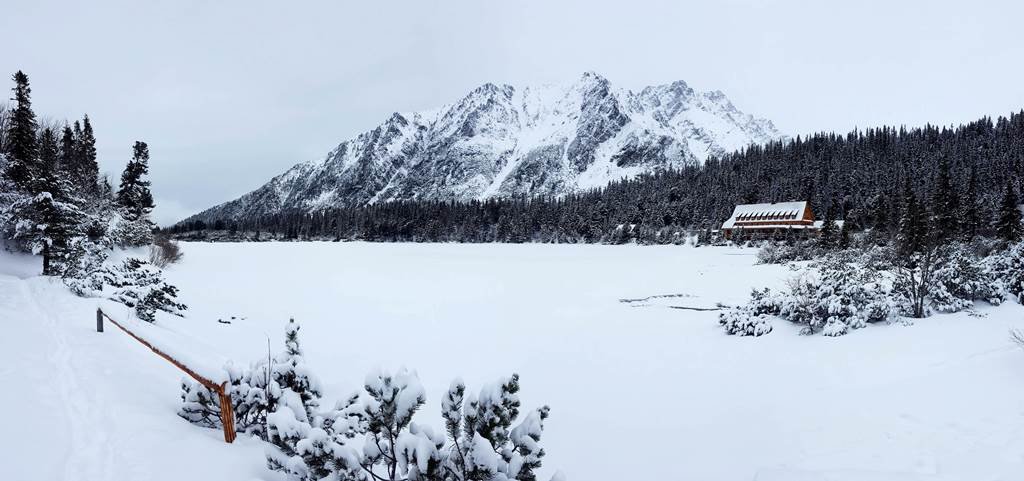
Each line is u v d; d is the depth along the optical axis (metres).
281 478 4.71
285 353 6.23
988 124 142.25
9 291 16.83
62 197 27.16
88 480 4.09
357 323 21.05
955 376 9.31
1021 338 10.56
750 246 77.25
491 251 81.19
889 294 15.34
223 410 5.36
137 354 9.23
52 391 6.15
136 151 45.66
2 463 4.14
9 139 34.38
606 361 14.22
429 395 11.39
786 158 154.75
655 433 8.76
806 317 14.86
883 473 5.89
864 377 10.39
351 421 5.09
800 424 8.30
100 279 18.44
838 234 53.69
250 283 34.44
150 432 5.16
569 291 32.53
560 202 151.75
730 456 7.46
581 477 7.25
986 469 5.88
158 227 49.03
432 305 27.00
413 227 140.88
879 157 136.75
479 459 3.70
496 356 15.32
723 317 17.02
